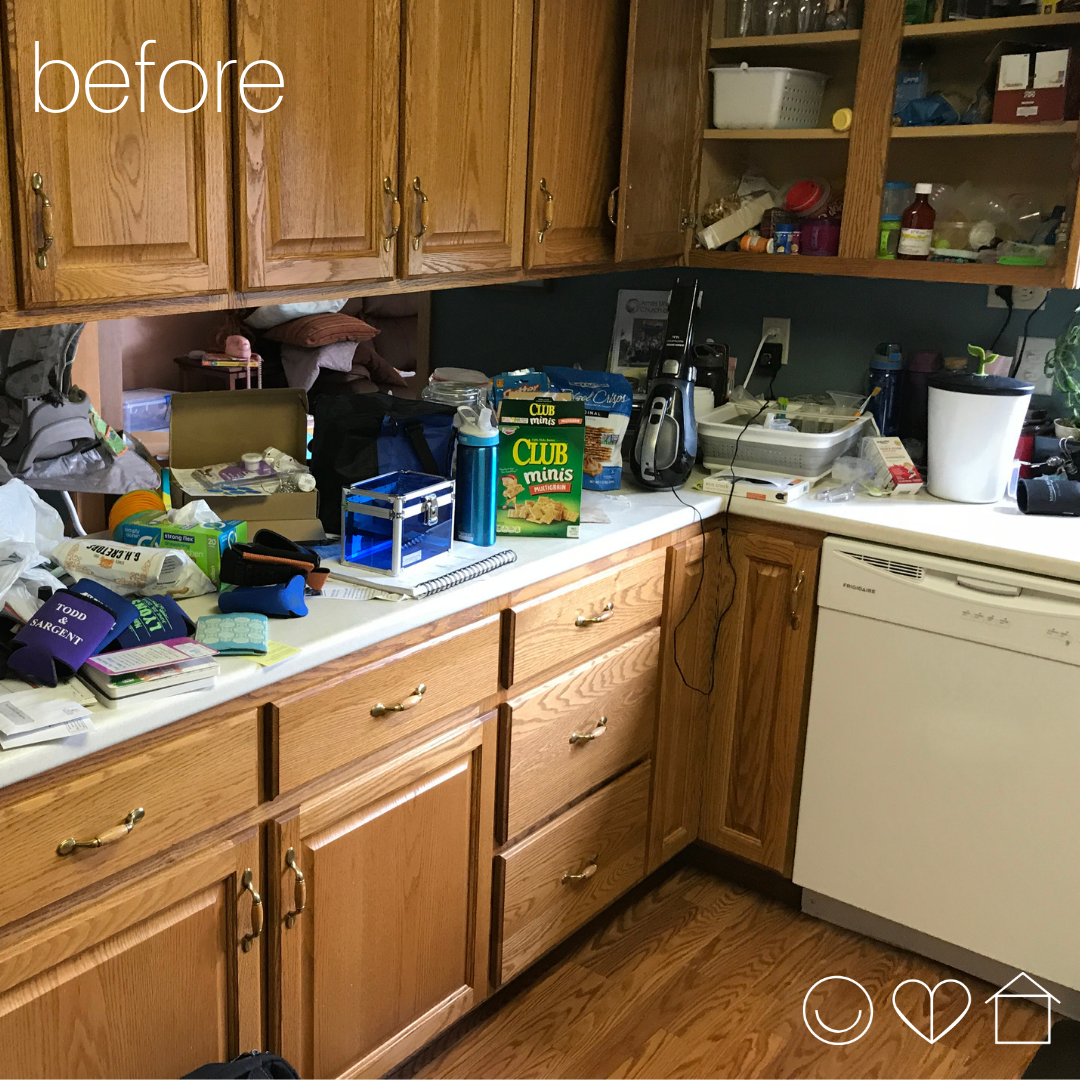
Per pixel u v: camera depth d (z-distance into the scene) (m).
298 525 1.99
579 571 2.13
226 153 1.71
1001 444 2.41
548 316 3.21
